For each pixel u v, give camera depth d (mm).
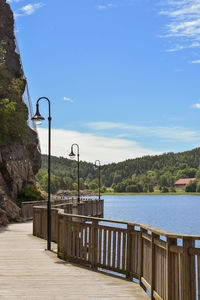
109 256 9727
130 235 8992
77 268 10523
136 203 134500
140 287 8312
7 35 42312
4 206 26234
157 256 7215
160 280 6957
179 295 6102
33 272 10000
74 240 11469
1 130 32906
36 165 41781
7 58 41375
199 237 5766
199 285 5668
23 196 34000
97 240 10367
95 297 7562
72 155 32594
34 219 18875
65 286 8477
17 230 21219
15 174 33812
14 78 39125
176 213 75438
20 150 36125
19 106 37344
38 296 7648
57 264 11133
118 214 70938
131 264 8977
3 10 42250
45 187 153500
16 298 7508
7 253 13211
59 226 12516
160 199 191375
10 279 9195
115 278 9203
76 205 31594
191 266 5805
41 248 14430
